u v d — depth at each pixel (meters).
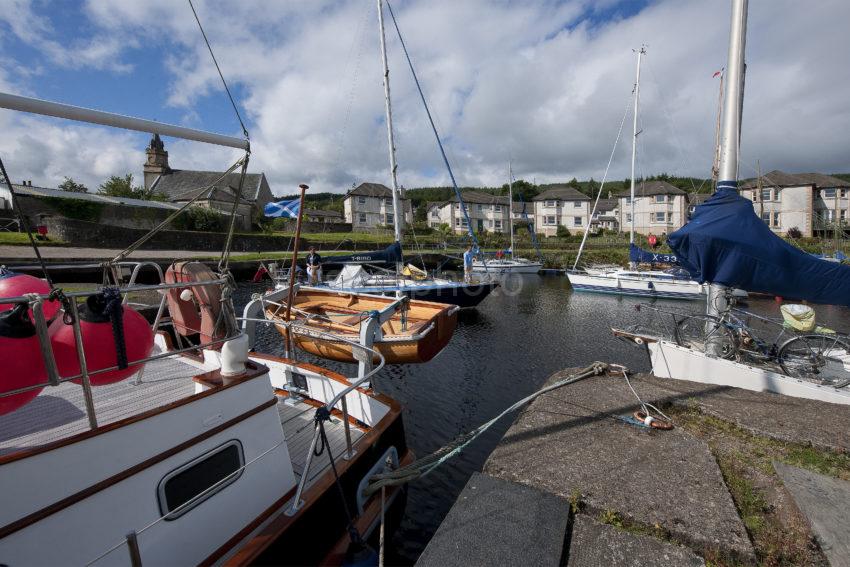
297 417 4.61
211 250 29.95
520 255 38.97
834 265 4.32
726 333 5.41
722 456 3.09
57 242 22.62
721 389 4.30
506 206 63.75
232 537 2.91
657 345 6.04
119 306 2.36
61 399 3.11
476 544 2.20
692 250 4.91
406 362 8.14
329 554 3.27
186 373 3.71
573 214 60.62
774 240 4.55
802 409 3.79
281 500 3.24
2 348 2.00
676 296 21.05
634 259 24.30
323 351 8.25
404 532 4.50
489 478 2.80
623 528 2.37
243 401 2.98
